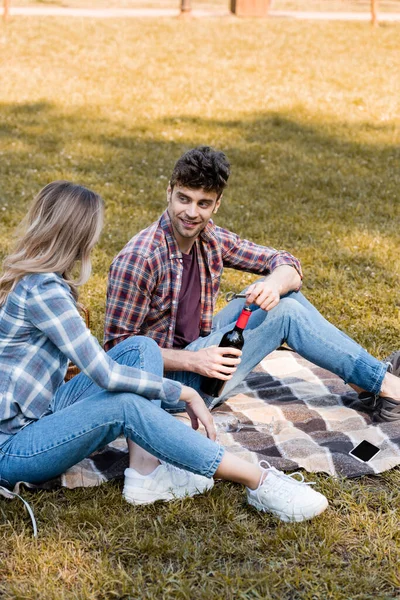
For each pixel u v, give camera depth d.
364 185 8.55
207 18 19.42
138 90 12.56
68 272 3.01
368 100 12.60
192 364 3.41
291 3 24.59
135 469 3.21
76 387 3.26
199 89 12.77
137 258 3.47
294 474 3.31
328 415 3.88
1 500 3.15
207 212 3.42
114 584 2.78
